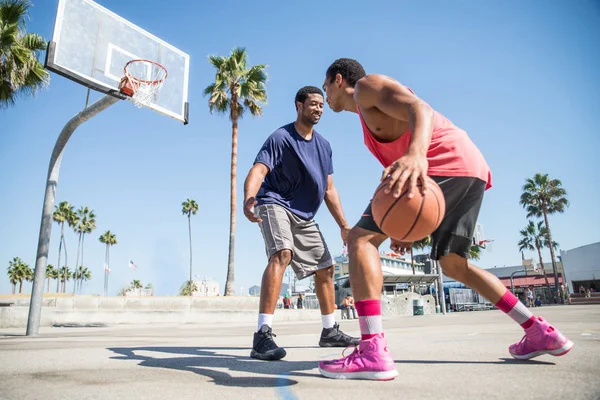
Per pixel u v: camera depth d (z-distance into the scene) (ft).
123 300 52.54
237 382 5.75
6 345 13.64
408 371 6.16
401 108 5.62
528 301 127.65
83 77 28.12
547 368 5.95
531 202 153.79
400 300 88.63
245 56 77.71
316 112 11.01
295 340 14.30
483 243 67.97
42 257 24.75
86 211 206.39
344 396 4.59
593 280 146.10
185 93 35.83
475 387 4.79
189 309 55.57
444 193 6.15
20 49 42.32
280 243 9.62
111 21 31.01
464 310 124.47
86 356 9.51
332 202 12.05
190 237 181.57
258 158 10.41
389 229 5.24
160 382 5.84
